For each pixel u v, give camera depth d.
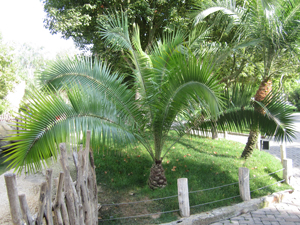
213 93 3.15
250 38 5.92
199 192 4.45
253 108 5.18
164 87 3.80
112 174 5.00
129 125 4.07
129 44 4.35
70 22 8.34
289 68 5.84
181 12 9.77
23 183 4.08
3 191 3.87
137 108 4.28
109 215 3.74
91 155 3.04
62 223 2.24
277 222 3.88
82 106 3.33
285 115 4.92
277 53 5.64
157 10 9.88
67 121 3.09
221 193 4.51
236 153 6.93
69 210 2.33
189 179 4.93
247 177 4.40
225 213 3.99
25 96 3.21
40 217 1.92
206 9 6.22
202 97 3.45
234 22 6.34
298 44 5.47
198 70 3.18
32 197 3.57
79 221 2.48
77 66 4.21
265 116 5.12
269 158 6.69
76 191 2.52
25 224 1.86
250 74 10.90
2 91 14.43
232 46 6.08
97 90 4.01
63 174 2.18
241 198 4.43
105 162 5.46
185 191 3.76
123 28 4.39
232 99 5.18
